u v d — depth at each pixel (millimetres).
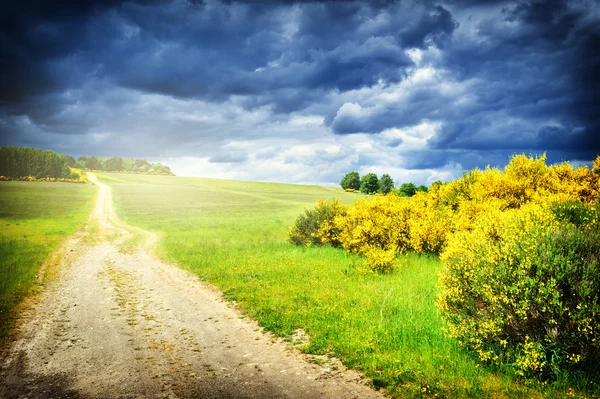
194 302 10109
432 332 6484
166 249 20172
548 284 4695
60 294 11141
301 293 9922
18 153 116625
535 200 12625
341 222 16469
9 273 13094
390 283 10297
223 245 20094
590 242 5094
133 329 7906
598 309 4395
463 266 5969
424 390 4621
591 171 13070
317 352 6211
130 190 95812
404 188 78500
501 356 5121
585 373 4562
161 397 4867
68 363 6086
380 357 5727
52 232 28109
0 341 7141
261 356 6242
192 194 90625
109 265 16219
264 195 93812
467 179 17344
